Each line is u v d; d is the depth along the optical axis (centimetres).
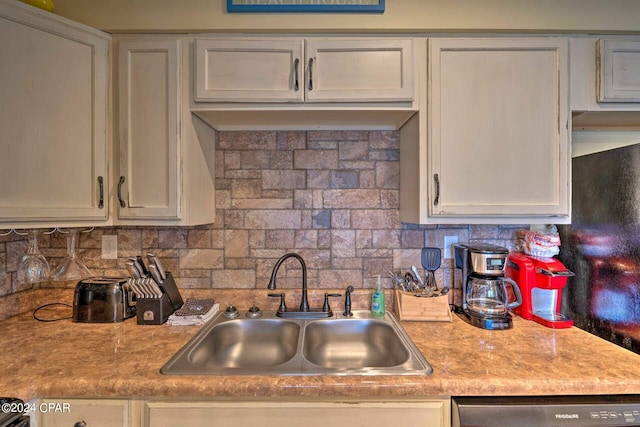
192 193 126
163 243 150
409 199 134
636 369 90
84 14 121
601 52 120
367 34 126
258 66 120
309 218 151
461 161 119
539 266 129
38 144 105
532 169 119
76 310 128
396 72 119
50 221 108
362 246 150
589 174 122
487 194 119
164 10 124
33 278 130
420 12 123
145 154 121
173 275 149
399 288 142
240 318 135
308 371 89
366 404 86
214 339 124
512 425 80
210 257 150
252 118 136
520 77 119
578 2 122
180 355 99
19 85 102
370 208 150
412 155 130
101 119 119
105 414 84
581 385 84
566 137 118
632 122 140
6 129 99
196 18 124
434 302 131
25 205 103
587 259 123
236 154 150
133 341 109
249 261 150
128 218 121
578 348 104
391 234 150
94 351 101
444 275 150
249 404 86
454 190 120
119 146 121
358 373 88
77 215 113
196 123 130
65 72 111
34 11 104
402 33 126
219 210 150
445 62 120
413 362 94
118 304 129
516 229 148
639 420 80
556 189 119
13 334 115
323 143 150
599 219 117
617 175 109
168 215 120
